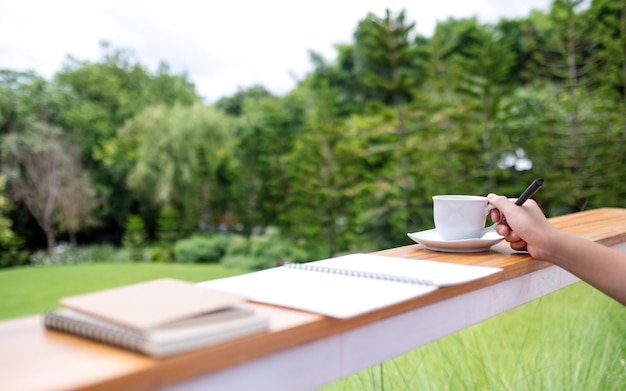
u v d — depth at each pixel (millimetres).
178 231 9516
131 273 7273
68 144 9859
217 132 9859
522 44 8031
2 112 9289
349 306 429
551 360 1005
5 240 8625
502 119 6117
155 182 9828
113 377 277
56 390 260
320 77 9938
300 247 7469
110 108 11070
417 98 6207
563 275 785
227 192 9398
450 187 6133
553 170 6273
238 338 339
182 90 11945
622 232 910
